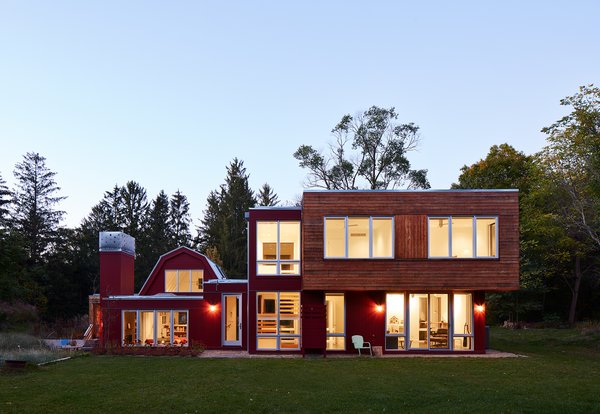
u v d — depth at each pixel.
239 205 58.94
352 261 21.08
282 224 22.73
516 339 28.84
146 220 65.94
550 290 39.62
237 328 23.91
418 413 11.34
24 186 58.75
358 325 22.19
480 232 21.22
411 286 20.98
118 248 25.95
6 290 36.12
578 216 27.36
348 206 21.28
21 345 22.58
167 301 23.91
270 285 22.44
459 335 21.95
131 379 15.29
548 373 16.41
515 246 21.03
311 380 15.25
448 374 16.27
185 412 11.52
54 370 16.94
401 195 21.30
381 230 21.27
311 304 21.64
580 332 29.41
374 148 38.84
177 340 23.75
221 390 13.72
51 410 11.61
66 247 51.75
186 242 65.94
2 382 14.74
